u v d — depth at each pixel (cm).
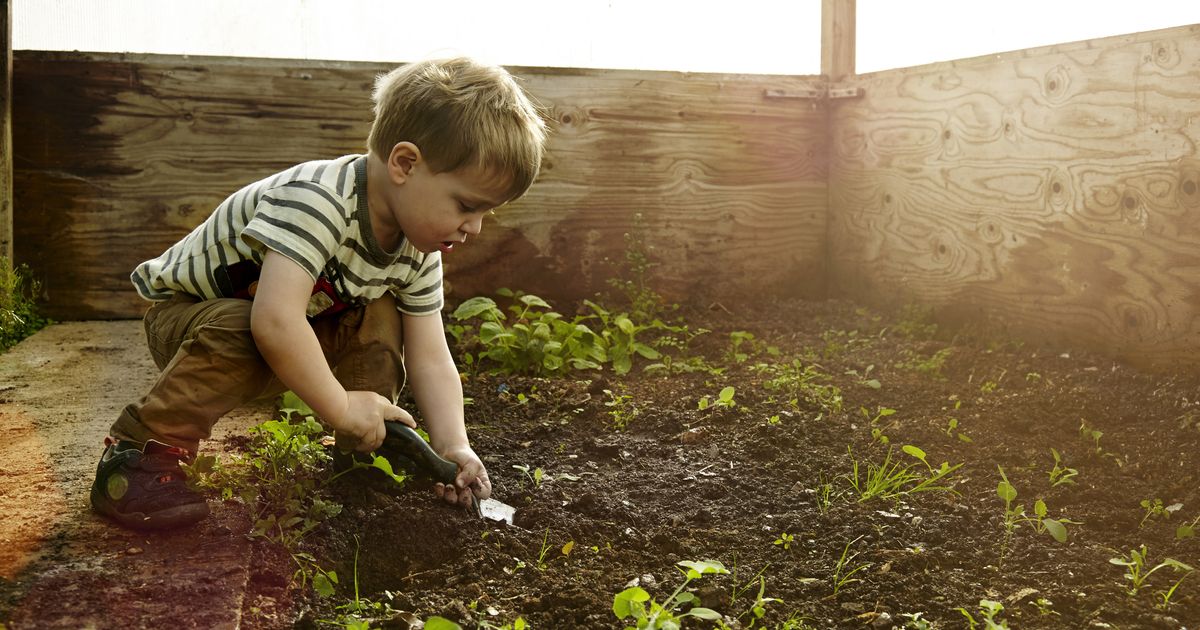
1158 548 210
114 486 189
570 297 466
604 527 214
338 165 201
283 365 189
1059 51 362
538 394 321
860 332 420
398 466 225
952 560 202
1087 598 186
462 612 173
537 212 456
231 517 198
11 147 400
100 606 159
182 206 425
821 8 493
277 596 175
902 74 441
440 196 192
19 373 322
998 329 398
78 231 418
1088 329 360
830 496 235
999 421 291
